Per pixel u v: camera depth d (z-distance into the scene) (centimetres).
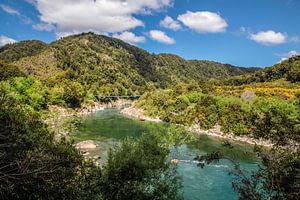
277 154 1251
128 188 1902
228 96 9869
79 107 12062
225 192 3462
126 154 2056
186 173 4106
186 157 5053
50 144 1426
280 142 1299
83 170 1585
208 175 4041
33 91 8725
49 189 1116
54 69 16788
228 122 7619
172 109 10094
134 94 18175
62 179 1211
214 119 8081
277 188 1204
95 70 18662
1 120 1249
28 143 1280
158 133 6162
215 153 1416
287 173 1192
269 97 9406
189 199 3228
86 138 6512
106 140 6366
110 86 16800
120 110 13288
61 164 1309
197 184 3694
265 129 1409
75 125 8262
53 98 10712
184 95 10462
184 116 9081
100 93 15338
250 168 4216
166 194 2058
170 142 5750
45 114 8938
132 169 1975
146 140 2461
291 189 1170
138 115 10900
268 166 1236
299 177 1156
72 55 19438
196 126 8369
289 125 1318
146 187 2041
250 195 1245
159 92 12044
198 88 11456
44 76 15638
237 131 7150
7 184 959
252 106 7631
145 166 2006
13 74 10056
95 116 10756
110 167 1934
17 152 1100
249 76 14825
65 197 1220
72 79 15388
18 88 7981
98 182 1742
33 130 1469
